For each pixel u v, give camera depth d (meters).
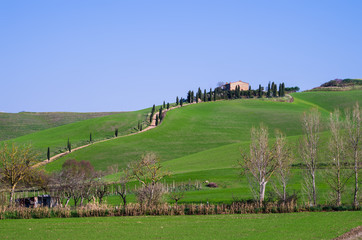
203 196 79.00
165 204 60.34
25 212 56.84
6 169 76.00
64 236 41.22
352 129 68.44
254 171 67.81
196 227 45.78
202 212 57.97
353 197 66.94
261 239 38.56
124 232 43.16
